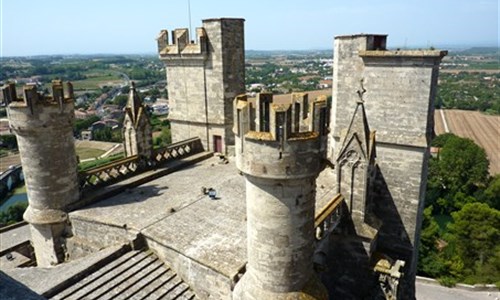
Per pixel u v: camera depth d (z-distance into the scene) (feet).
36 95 72.74
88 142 462.60
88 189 86.53
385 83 81.46
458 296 147.23
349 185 76.13
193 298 62.69
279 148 46.09
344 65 88.22
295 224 50.08
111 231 73.10
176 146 113.91
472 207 179.73
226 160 115.55
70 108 77.97
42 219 77.46
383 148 84.94
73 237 79.05
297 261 51.52
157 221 73.46
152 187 93.04
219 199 84.23
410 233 86.43
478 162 267.39
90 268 62.80
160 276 64.85
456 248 179.63
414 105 79.46
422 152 81.00
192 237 67.77
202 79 116.67
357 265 78.02
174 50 117.91
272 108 45.37
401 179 84.69
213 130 120.26
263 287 52.37
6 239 129.80
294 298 51.78
